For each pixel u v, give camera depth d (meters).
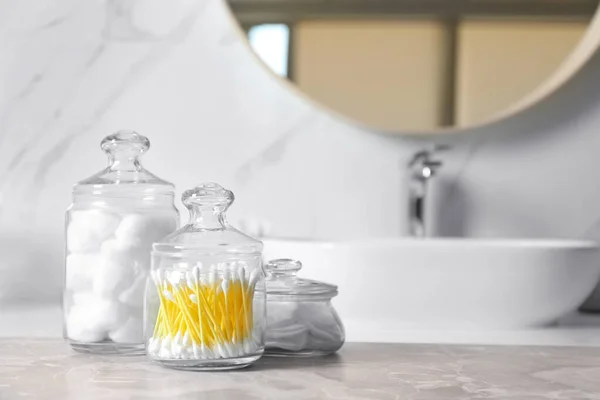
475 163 1.62
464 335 1.23
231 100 1.62
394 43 1.62
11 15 1.62
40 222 1.61
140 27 1.62
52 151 1.62
